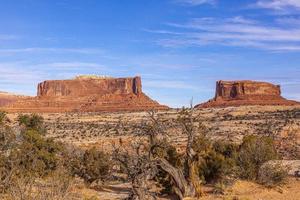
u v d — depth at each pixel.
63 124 125.69
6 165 22.27
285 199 21.31
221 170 25.50
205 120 106.12
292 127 84.88
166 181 23.12
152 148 21.58
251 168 25.70
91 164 28.47
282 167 27.34
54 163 26.84
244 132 81.06
